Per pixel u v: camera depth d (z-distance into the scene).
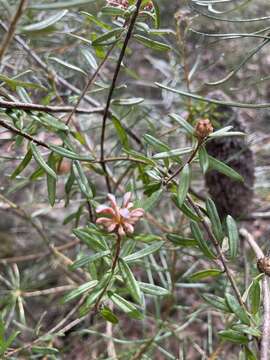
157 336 0.60
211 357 0.60
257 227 0.68
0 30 0.59
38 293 0.64
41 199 0.71
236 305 0.44
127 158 0.51
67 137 0.49
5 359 0.49
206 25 0.69
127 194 0.42
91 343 0.69
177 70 0.65
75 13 0.63
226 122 0.61
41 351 0.50
